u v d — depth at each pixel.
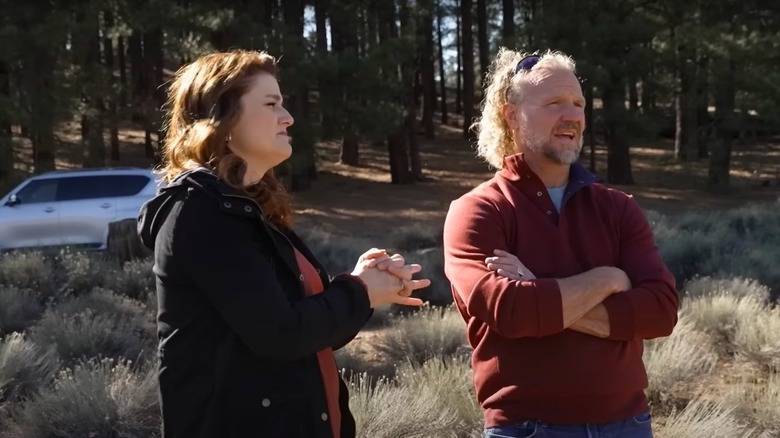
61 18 17.80
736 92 26.95
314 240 15.30
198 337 2.09
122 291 10.36
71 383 5.35
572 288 2.48
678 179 29.95
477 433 4.80
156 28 20.25
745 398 5.30
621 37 23.14
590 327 2.52
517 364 2.57
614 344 2.56
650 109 31.38
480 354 2.67
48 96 18.30
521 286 2.47
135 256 12.40
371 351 7.23
